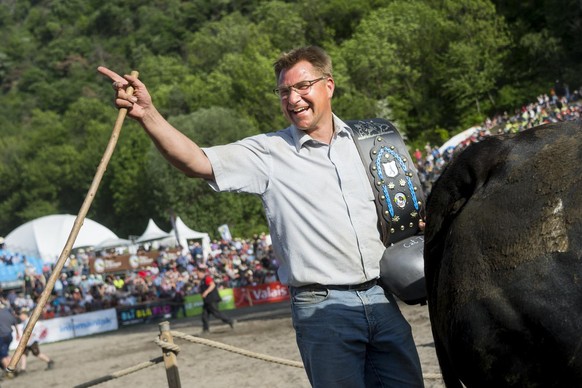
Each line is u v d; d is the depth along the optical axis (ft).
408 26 254.88
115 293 120.06
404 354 14.79
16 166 349.20
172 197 228.43
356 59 248.11
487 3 246.27
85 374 56.54
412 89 253.03
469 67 239.30
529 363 8.99
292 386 36.37
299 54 14.82
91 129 338.13
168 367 22.54
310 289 14.65
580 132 9.91
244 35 317.42
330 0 308.40
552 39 226.58
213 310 74.49
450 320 9.77
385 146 15.10
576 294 8.75
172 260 135.85
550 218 9.24
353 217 14.58
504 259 9.36
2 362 61.05
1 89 568.41
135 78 13.76
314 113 14.73
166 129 14.06
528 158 9.93
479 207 9.87
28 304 113.50
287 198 14.73
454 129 243.81
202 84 299.79
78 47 554.46
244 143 14.96
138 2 567.18
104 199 306.14
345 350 14.42
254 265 123.03
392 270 14.56
